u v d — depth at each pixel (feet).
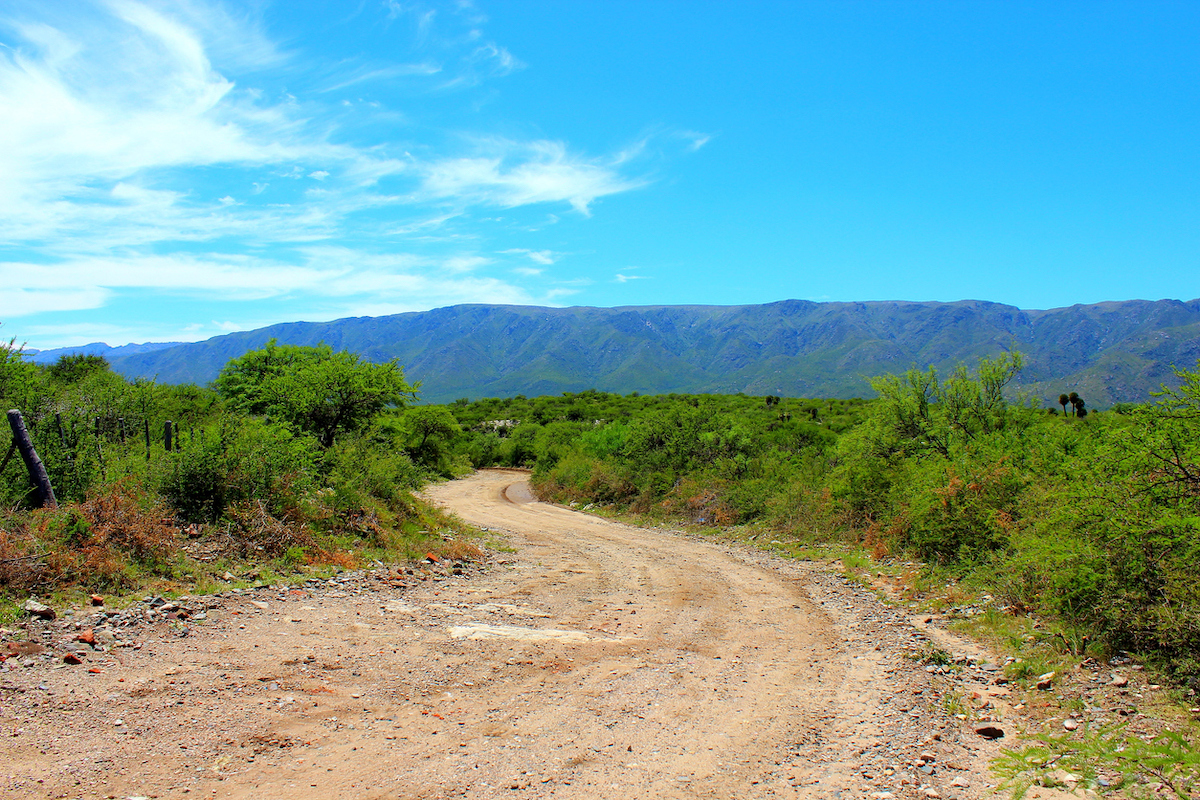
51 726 13.60
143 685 16.33
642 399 281.95
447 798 12.10
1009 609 26.76
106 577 23.72
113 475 30.81
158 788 11.69
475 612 28.07
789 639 25.86
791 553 49.83
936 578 34.76
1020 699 18.29
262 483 35.53
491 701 17.39
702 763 14.19
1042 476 34.73
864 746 15.26
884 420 53.93
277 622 23.31
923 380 52.26
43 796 11.06
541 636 24.50
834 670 21.63
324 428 59.52
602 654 22.56
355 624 24.18
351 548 37.55
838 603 32.91
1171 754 12.14
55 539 23.66
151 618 21.53
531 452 176.35
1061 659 20.68
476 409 279.90
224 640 20.62
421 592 31.68
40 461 26.25
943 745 15.31
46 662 16.88
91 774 11.93
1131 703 16.75
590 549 53.26
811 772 13.83
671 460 84.23
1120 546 20.61
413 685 18.19
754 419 134.82
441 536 49.75
